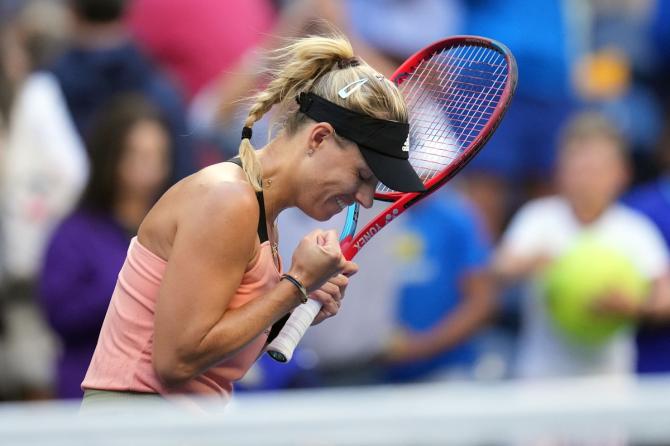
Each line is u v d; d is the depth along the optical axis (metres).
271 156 12.37
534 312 23.30
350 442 7.20
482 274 23.56
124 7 25.09
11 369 23.36
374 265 21.78
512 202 28.34
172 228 12.01
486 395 7.51
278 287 11.94
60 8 28.39
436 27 27.58
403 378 23.27
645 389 7.65
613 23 31.17
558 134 28.67
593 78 30.25
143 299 12.21
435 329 23.27
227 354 11.77
